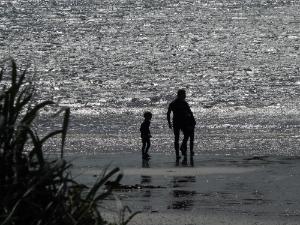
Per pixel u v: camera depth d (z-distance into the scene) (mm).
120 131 80750
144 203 30266
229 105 114188
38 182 11758
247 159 50781
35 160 13852
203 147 61031
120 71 175125
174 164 47719
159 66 184500
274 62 189375
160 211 28016
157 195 32906
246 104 114812
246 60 194750
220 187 35938
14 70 13148
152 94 134000
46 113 101375
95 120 95188
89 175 39562
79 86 147875
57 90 140875
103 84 151125
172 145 63344
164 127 83812
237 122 88938
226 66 182875
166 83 151750
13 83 13023
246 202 30984
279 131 76625
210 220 26109
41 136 72062
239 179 39156
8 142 12508
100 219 12773
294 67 177625
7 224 11352
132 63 192000
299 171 42750
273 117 95062
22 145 12555
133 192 33875
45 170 12000
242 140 66438
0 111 12820
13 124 12469
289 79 153875
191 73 169500
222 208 29094
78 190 12938
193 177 40125
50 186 12453
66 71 175625
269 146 60938
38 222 11852
